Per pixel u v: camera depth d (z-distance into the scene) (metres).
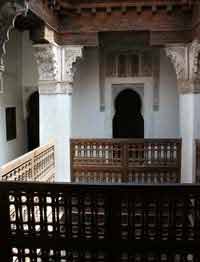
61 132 5.96
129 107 7.52
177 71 5.77
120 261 2.48
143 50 7.14
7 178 3.57
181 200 2.37
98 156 6.32
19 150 7.54
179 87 5.89
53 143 5.74
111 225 2.44
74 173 6.37
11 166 3.64
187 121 5.83
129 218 2.42
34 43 5.33
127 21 5.58
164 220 2.43
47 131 5.89
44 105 5.85
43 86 5.79
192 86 5.59
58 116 5.88
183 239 2.42
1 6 3.13
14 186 2.47
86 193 2.41
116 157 6.29
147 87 7.27
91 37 5.68
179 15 5.54
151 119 7.32
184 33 5.58
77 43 5.71
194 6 5.23
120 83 7.31
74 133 7.39
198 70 5.45
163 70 7.19
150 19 5.57
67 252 2.52
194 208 2.38
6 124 6.82
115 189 2.38
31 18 4.61
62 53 5.78
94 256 2.50
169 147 6.35
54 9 5.29
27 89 7.55
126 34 6.00
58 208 2.46
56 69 5.72
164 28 5.58
